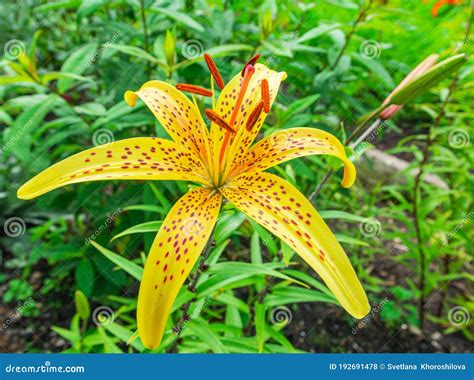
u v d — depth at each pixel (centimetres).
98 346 27
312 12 38
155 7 29
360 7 35
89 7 26
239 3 35
